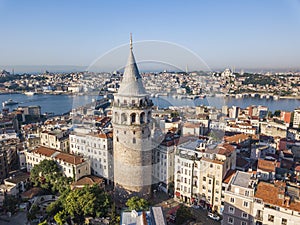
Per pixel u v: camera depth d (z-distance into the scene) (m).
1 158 96.12
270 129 153.62
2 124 163.62
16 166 110.31
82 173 84.06
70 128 120.06
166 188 80.69
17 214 73.12
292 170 82.62
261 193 56.66
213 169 75.19
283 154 102.69
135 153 55.84
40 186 86.62
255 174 65.50
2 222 69.25
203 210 77.56
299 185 62.00
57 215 60.56
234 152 81.69
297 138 150.25
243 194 58.06
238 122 159.12
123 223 40.28
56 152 93.81
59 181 83.25
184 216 68.00
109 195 67.31
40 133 116.06
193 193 79.56
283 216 52.41
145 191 63.06
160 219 40.06
